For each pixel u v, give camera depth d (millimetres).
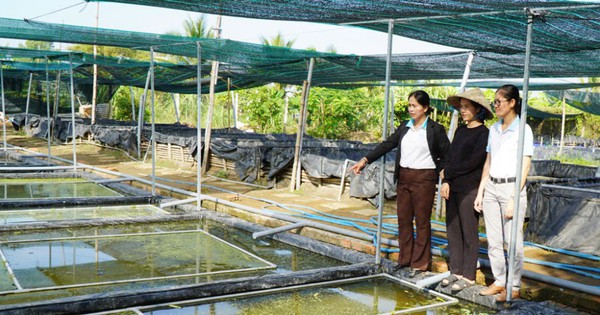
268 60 10312
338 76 12023
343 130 25000
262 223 7461
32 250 5848
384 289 4859
